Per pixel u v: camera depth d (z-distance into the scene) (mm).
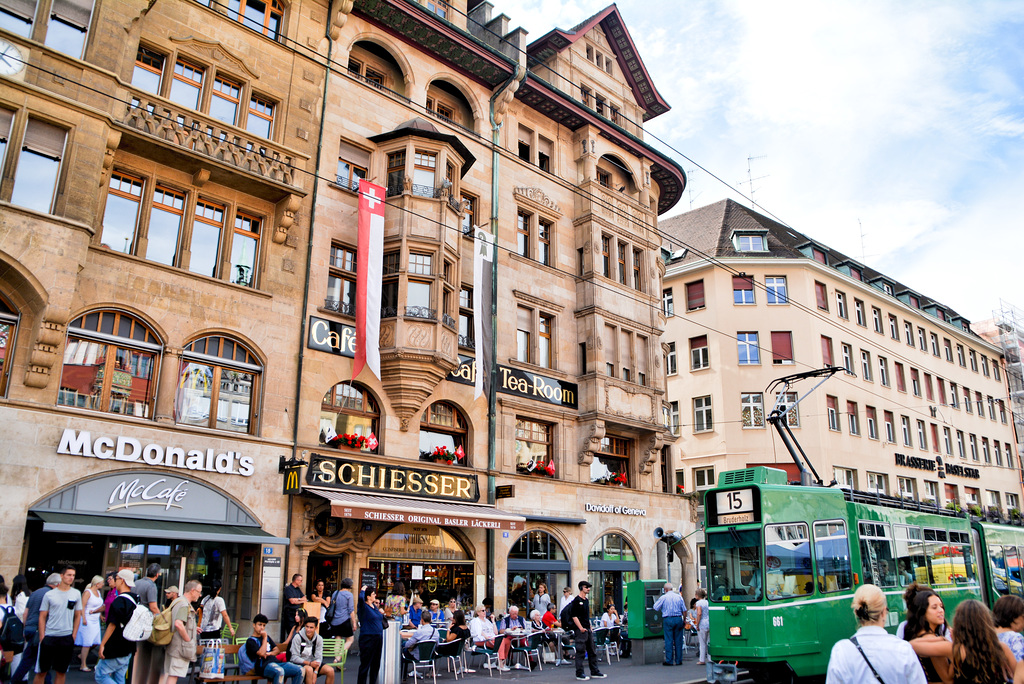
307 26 22047
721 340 42969
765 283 44375
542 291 27047
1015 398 66875
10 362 15328
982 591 21656
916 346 53156
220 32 20078
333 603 14234
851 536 16234
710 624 15227
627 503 27984
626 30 33125
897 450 47438
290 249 20391
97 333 16812
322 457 19438
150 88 18766
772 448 41188
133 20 17828
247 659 11945
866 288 48688
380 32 24016
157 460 16828
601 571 26641
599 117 29844
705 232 48562
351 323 21344
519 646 18484
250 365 19188
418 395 21516
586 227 28766
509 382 24875
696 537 30953
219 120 18984
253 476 18359
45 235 15406
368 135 22938
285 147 20219
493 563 22844
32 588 15195
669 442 30438
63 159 16000
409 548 21312
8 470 14867
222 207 19594
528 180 27703
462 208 25141
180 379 17984
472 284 24719
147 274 17641
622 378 28469
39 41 16078
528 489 24531
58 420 15641
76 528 14867
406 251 21875
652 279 30766
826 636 14953
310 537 18906
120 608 10883
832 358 44500
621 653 21391
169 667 11062
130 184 18125
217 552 17984
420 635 15617
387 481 20578
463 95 26672
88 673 14320
